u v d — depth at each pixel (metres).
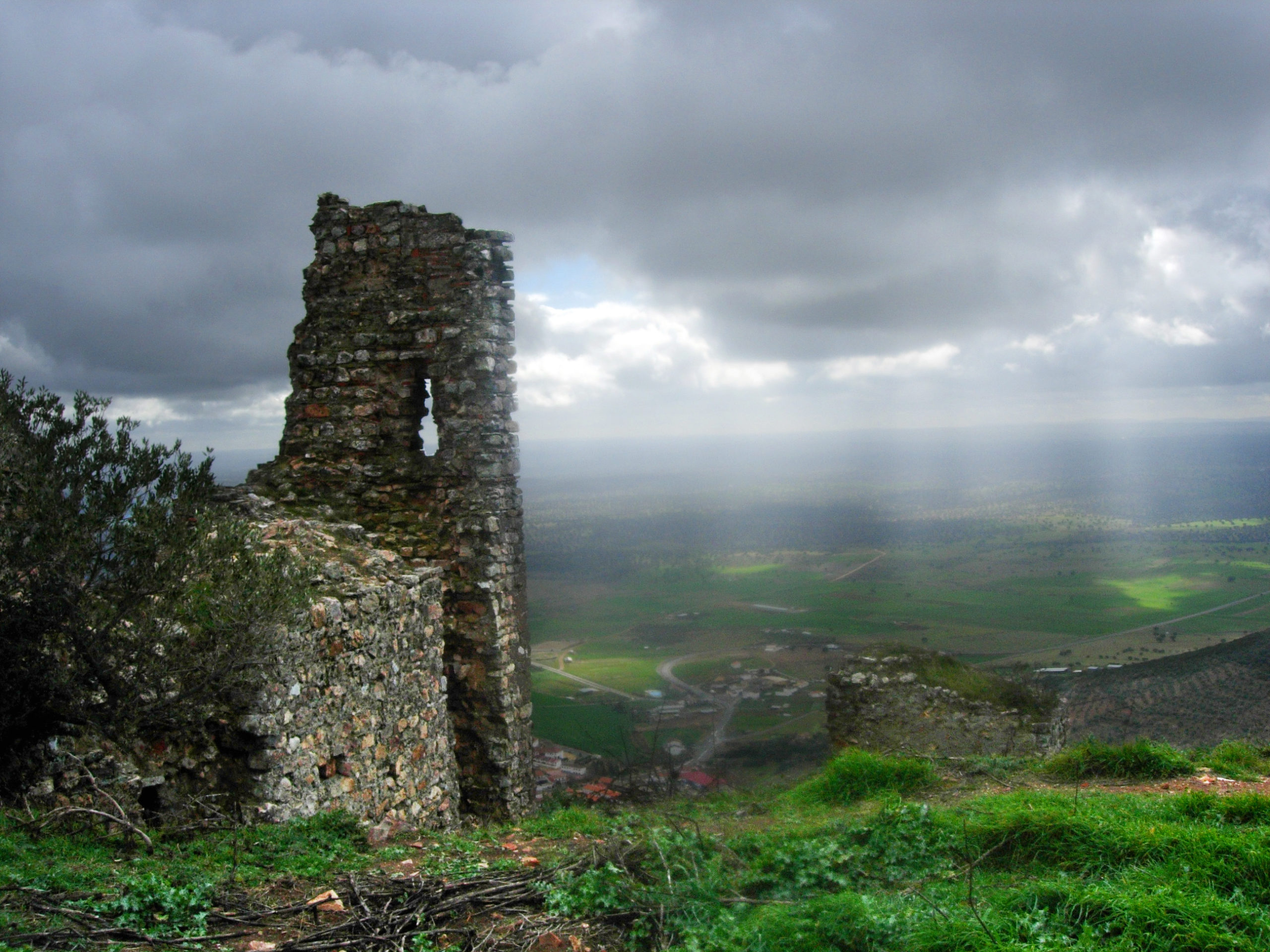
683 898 5.18
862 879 5.86
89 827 5.99
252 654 6.64
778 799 10.30
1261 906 4.52
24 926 4.14
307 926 4.74
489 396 11.80
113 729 6.36
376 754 8.64
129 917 4.44
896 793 8.90
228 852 6.05
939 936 4.32
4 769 6.07
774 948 4.56
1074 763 9.91
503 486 11.85
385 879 5.58
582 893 5.16
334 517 11.74
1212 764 9.75
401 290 12.26
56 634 6.40
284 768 7.23
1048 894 4.73
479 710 11.39
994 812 6.69
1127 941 4.15
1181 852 5.23
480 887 5.45
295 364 12.58
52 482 6.18
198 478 7.09
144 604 6.47
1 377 6.43
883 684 13.19
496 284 12.23
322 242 12.65
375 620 8.76
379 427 12.17
